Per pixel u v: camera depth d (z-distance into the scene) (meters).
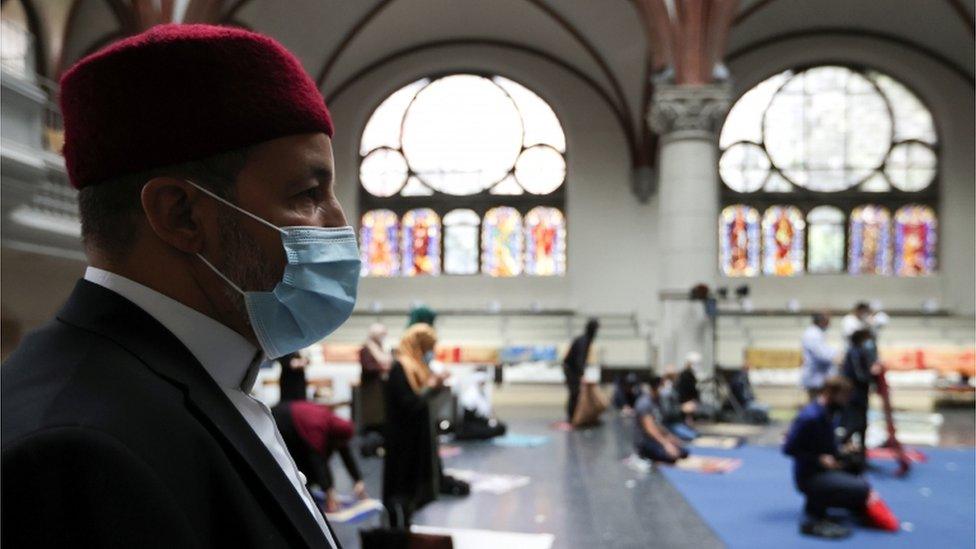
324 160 1.01
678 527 6.37
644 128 23.19
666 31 15.84
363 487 7.43
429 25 23.23
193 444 0.78
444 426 11.31
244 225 0.95
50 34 17.67
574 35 22.09
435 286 23.91
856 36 23.44
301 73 0.98
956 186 23.09
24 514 0.64
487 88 24.55
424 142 24.56
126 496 0.68
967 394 17.58
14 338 7.82
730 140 23.91
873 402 17.05
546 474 8.65
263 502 0.85
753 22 22.34
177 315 0.93
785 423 13.54
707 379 14.62
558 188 24.17
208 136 0.89
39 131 6.25
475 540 5.83
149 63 0.86
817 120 23.83
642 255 23.47
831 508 6.70
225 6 17.95
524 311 22.91
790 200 23.66
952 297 22.78
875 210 23.50
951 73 23.30
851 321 10.41
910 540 6.03
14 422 0.68
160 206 0.89
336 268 1.06
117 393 0.74
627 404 15.82
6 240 6.16
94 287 0.87
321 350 20.42
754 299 23.11
